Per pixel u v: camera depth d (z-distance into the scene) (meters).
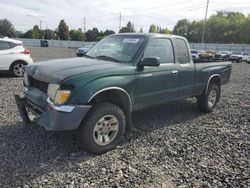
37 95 4.11
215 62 6.69
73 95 3.70
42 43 60.62
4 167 3.51
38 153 3.95
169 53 5.25
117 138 4.22
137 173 3.56
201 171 3.71
